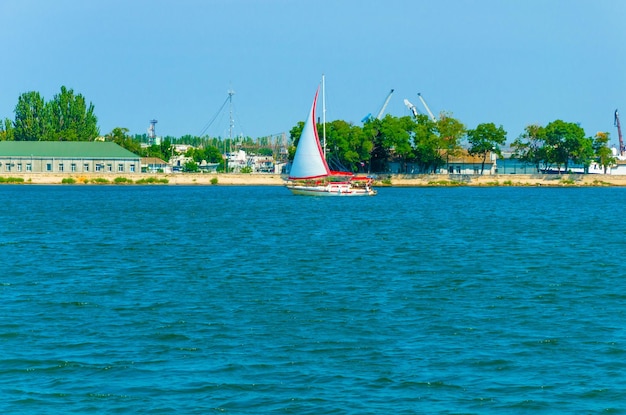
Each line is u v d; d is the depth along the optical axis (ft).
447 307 437.58
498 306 440.86
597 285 512.22
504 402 293.23
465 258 649.20
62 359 337.72
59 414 282.77
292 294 474.90
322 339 368.07
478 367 328.90
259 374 320.29
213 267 588.50
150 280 526.16
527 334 377.91
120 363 333.01
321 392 301.84
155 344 360.48
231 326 392.06
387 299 459.73
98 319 406.62
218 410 286.25
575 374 321.11
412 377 317.22
